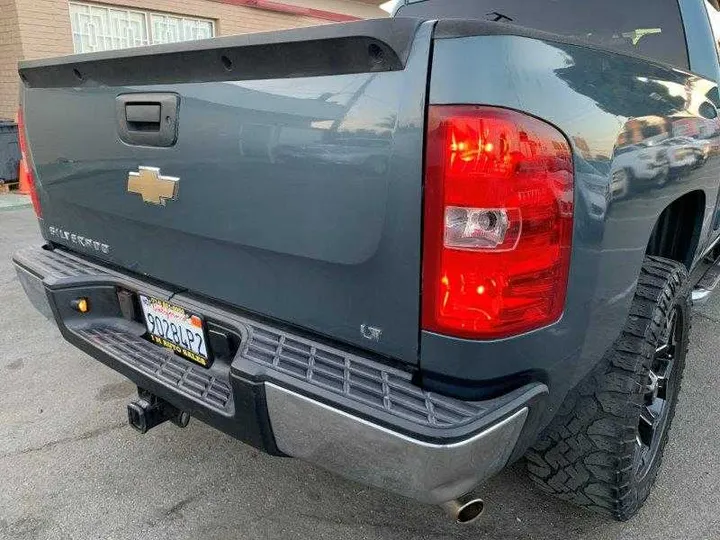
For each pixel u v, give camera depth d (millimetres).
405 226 1366
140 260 2129
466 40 1263
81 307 2217
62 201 2375
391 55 1315
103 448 2562
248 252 1727
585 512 2207
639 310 1887
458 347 1378
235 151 1647
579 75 1482
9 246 5762
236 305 1840
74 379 3160
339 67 1414
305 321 1662
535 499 2273
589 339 1595
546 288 1388
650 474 2174
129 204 2037
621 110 1622
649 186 1784
